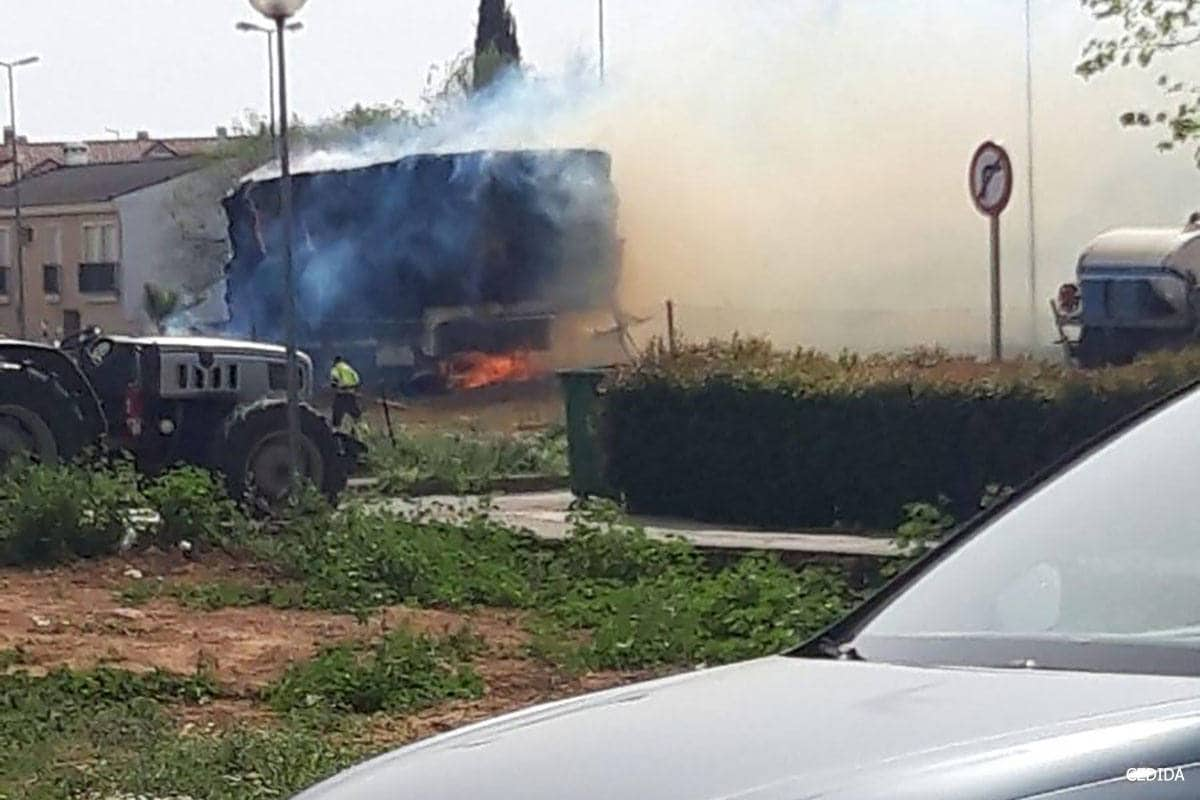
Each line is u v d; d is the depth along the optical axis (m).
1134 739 4.93
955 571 6.69
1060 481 6.95
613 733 5.61
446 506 25.33
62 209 93.12
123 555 22.28
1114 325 37.22
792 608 17.73
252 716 14.32
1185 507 6.48
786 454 25.08
